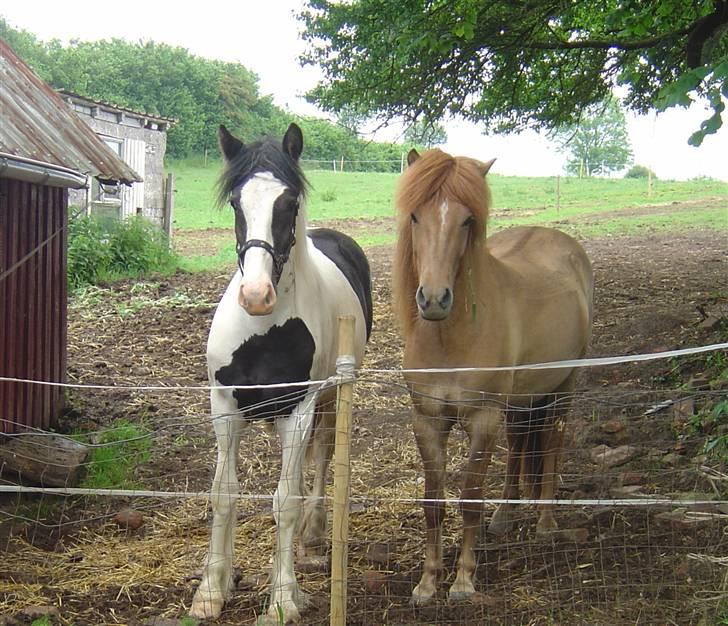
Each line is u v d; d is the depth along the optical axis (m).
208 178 37.81
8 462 4.86
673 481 4.64
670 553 3.87
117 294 11.44
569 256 4.97
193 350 8.36
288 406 3.80
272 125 46.62
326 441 4.62
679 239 17.03
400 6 8.03
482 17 8.25
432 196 3.57
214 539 3.74
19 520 4.57
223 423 3.78
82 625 3.53
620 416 5.66
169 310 10.34
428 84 9.34
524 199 29.05
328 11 9.40
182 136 43.09
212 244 19.92
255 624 3.51
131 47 47.19
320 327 3.95
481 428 3.79
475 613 3.55
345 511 2.92
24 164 4.71
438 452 3.84
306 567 4.17
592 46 8.79
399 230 3.84
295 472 3.76
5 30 45.03
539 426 4.65
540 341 4.23
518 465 4.69
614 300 9.57
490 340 3.77
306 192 3.79
